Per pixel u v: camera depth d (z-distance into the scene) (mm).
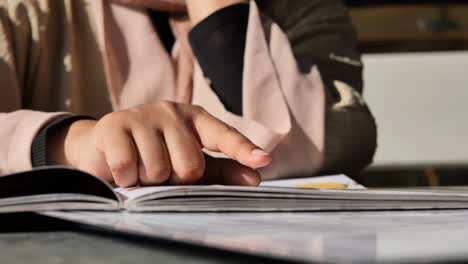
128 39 1038
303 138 924
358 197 476
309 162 921
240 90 930
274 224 368
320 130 932
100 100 1033
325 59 1086
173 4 1056
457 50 2312
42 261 292
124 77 1021
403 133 2354
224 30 950
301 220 395
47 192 453
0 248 335
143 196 435
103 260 292
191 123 580
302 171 920
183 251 308
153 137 539
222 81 937
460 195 510
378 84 2336
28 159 642
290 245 267
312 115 936
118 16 1043
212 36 948
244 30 955
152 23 1060
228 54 938
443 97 2332
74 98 1014
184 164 532
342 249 253
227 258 286
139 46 1037
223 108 902
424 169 2354
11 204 420
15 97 954
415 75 2324
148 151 529
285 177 912
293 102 930
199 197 441
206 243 282
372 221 391
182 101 1018
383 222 384
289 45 977
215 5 972
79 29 1040
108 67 1005
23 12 978
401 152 2363
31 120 670
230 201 447
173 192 438
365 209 479
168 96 1023
